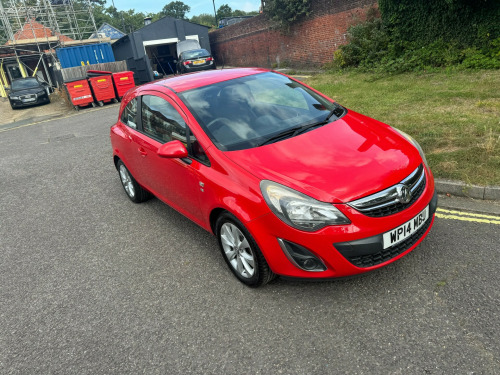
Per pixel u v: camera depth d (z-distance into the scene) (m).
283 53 19.94
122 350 2.78
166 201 4.34
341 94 9.61
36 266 4.11
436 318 2.61
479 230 3.49
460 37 10.53
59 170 7.48
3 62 30.61
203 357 2.61
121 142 4.92
